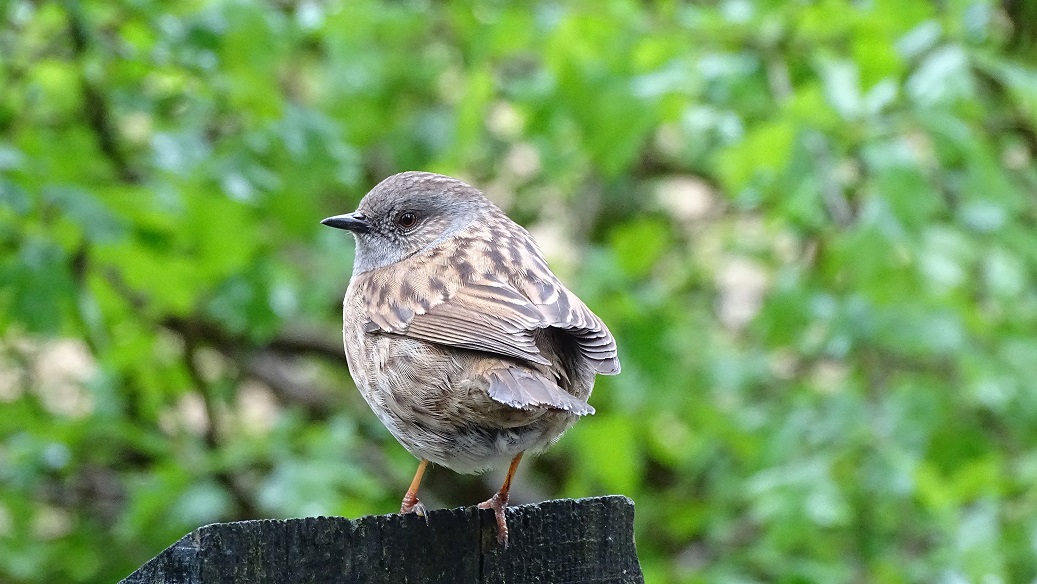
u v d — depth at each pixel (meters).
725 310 15.95
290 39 12.74
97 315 11.39
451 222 8.87
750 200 12.90
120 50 11.70
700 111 12.37
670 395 13.27
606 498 7.07
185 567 6.14
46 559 13.73
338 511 12.17
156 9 11.92
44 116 12.64
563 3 12.59
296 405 15.46
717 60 12.29
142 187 11.38
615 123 12.23
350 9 12.95
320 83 14.97
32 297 10.65
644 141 13.54
